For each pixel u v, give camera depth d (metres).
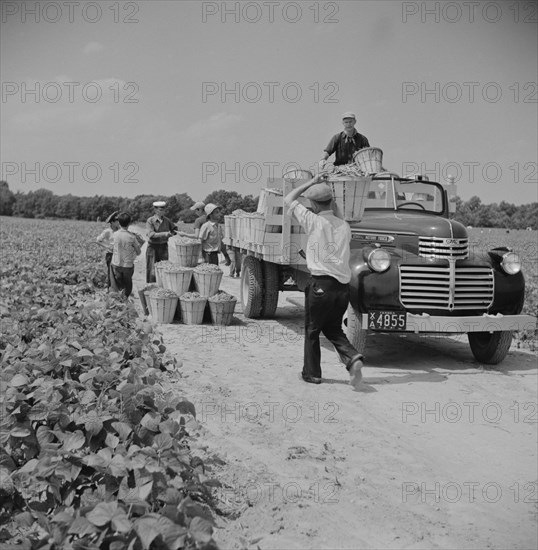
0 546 3.28
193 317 10.14
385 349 9.05
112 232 12.71
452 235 7.79
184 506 3.55
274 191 9.83
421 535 3.97
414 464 5.03
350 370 6.88
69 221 63.25
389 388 7.00
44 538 3.33
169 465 3.90
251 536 3.87
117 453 4.03
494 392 7.01
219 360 7.89
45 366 5.44
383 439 5.49
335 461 4.99
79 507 3.69
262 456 5.00
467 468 5.02
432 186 9.62
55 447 4.05
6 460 4.04
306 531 3.95
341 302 6.90
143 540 3.21
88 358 5.75
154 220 13.64
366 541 3.88
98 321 8.12
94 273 15.92
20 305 9.18
